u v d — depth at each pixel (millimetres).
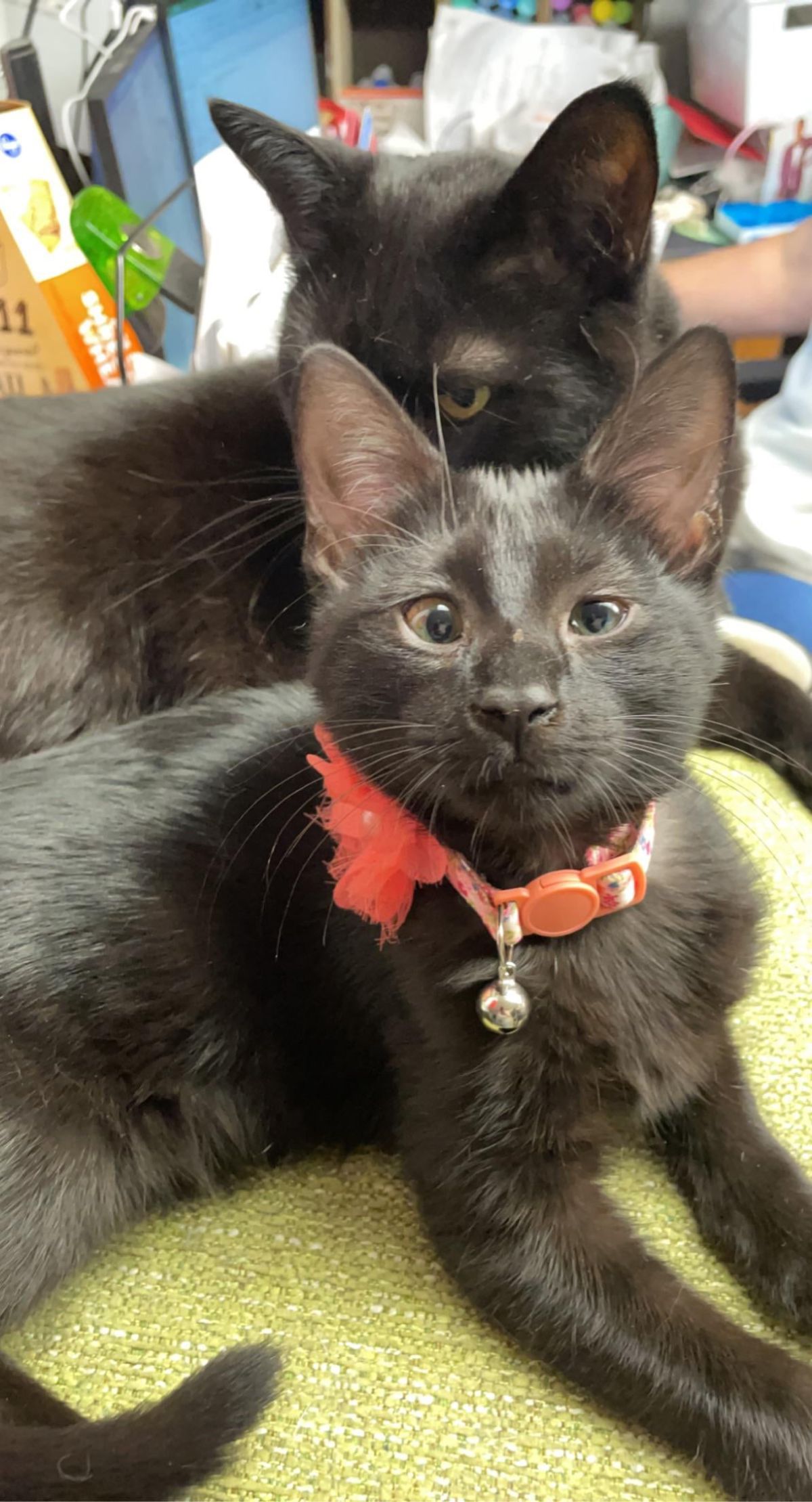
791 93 686
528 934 274
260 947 314
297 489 412
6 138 541
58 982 300
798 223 655
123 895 309
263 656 426
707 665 258
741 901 300
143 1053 305
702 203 705
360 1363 260
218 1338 269
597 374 383
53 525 418
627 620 245
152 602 422
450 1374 257
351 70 779
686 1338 244
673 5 753
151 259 583
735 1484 235
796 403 551
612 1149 293
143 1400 251
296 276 422
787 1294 267
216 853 318
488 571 244
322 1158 320
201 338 544
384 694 249
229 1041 313
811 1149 299
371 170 416
